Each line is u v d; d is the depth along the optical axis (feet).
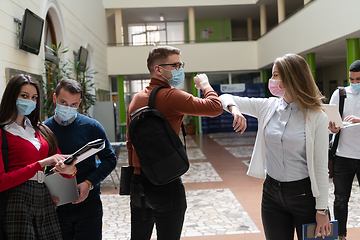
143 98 5.81
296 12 35.47
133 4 49.67
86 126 6.90
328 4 28.78
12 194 5.50
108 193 17.31
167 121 5.40
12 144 5.59
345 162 9.17
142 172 5.72
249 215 12.84
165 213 5.70
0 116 5.64
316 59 42.27
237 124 5.76
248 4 51.26
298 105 5.93
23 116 5.99
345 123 8.54
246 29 65.82
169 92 5.56
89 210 6.75
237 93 51.78
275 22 63.21
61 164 5.34
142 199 5.65
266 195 6.46
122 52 49.70
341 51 35.91
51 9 23.65
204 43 50.75
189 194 16.38
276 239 6.46
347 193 9.29
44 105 20.10
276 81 6.05
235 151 31.04
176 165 5.35
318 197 5.79
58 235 5.90
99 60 42.83
